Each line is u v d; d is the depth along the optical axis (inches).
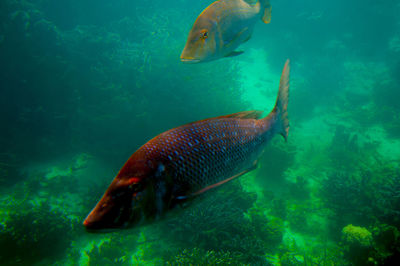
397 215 285.9
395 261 219.8
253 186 453.7
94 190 394.6
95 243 328.2
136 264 290.7
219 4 96.7
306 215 378.3
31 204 376.2
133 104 453.4
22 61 463.5
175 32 716.7
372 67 912.3
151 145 48.0
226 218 304.2
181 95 473.4
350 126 666.8
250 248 280.4
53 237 305.4
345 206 353.1
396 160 506.9
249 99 790.5
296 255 309.6
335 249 302.0
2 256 281.1
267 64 1024.2
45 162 477.1
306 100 757.9
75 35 524.1
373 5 995.3
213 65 592.7
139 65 483.8
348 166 507.8
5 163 426.9
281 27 1127.0
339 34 1044.5
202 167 53.1
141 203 42.6
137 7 742.5
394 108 678.5
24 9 456.8
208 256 244.1
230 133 62.4
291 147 491.8
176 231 296.7
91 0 663.1
